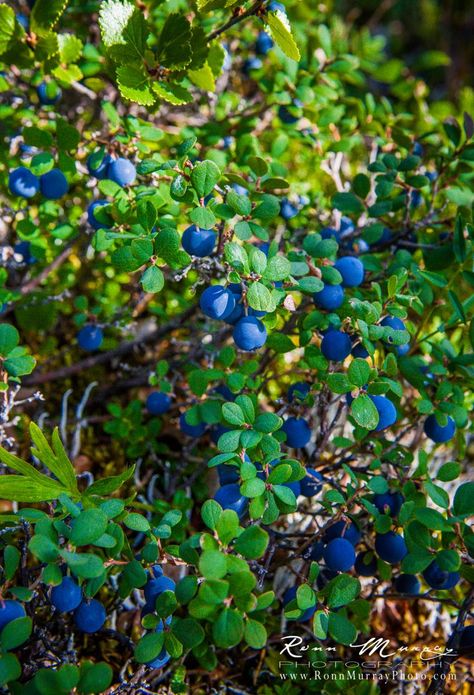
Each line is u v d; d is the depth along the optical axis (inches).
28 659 10.2
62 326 15.7
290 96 13.9
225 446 9.9
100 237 11.2
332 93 14.0
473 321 11.3
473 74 26.4
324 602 10.2
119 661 11.6
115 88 13.7
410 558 9.9
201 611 8.8
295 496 10.2
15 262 13.0
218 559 8.8
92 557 9.0
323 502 10.7
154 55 11.2
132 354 15.6
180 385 13.4
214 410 11.5
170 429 14.5
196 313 14.3
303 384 11.5
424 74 26.9
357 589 9.8
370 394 10.3
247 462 9.8
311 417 11.4
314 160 15.6
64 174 12.1
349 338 10.6
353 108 16.0
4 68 13.3
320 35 14.2
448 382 11.1
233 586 8.9
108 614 11.6
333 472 12.1
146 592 9.8
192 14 13.5
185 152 10.4
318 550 11.1
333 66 14.2
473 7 27.8
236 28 14.4
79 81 14.4
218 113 14.8
